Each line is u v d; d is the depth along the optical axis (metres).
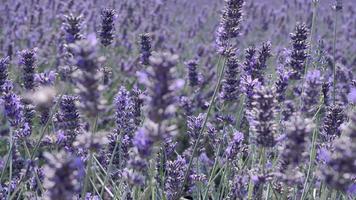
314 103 1.02
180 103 1.50
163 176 1.16
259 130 0.95
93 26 2.16
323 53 1.29
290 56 1.18
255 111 0.96
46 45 1.98
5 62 1.15
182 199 1.17
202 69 1.97
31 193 1.11
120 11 2.34
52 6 2.31
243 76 1.20
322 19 2.70
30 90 1.19
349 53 2.53
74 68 1.04
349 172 0.87
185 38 2.49
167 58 0.88
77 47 0.90
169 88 0.88
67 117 1.11
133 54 2.07
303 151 0.94
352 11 3.04
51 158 0.80
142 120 1.18
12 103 1.13
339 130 1.11
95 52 0.90
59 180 0.79
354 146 0.87
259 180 0.98
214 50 2.16
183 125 1.50
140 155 0.95
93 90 0.90
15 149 1.20
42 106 1.03
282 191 1.07
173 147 1.20
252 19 2.71
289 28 2.60
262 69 1.25
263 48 1.25
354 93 1.04
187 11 2.99
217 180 1.30
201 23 2.69
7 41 1.94
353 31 2.72
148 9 2.47
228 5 1.20
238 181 1.03
